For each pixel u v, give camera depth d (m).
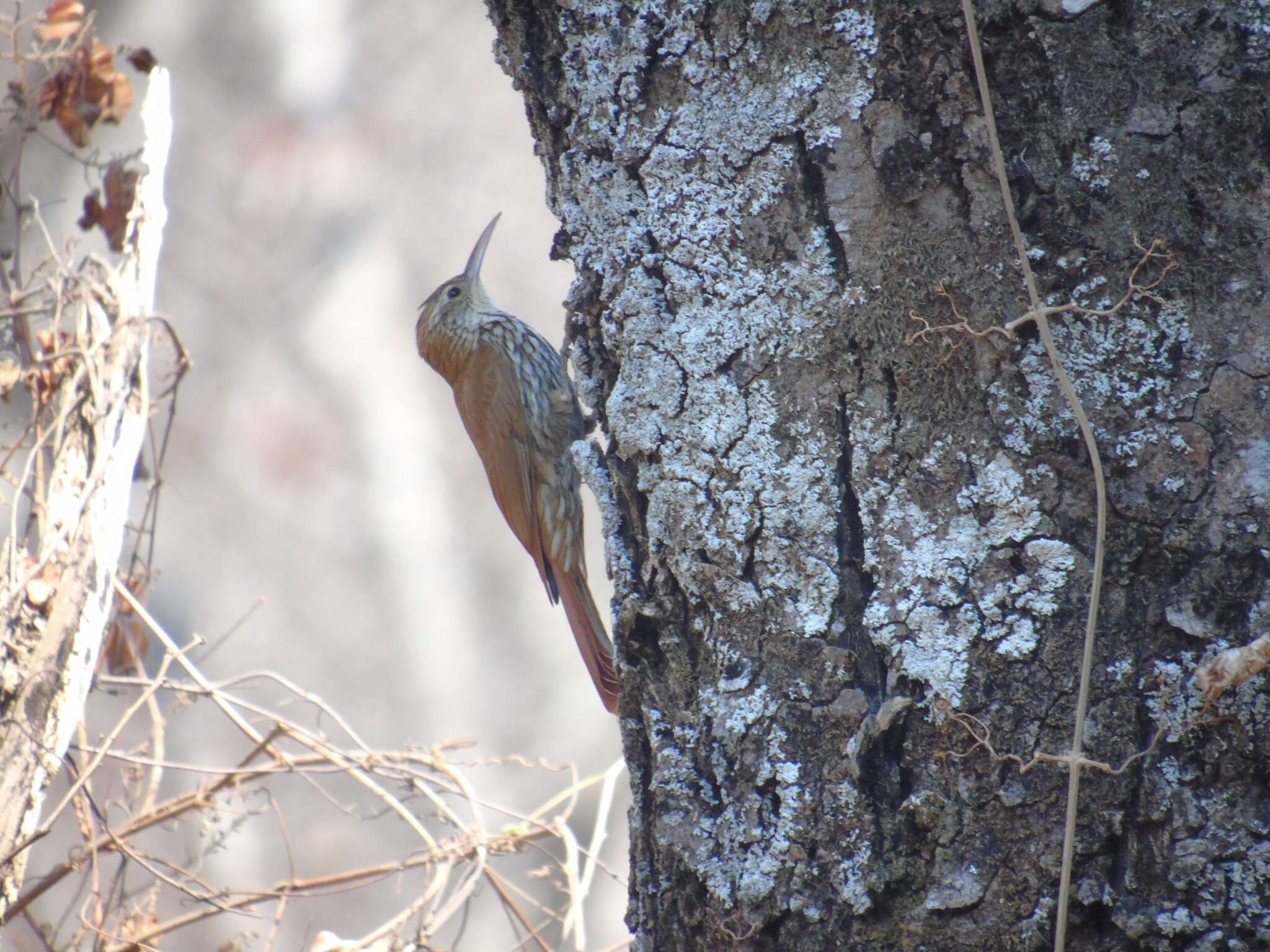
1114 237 3.69
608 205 4.34
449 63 20.47
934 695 3.81
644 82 4.23
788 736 3.99
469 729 17.94
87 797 6.50
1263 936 3.53
